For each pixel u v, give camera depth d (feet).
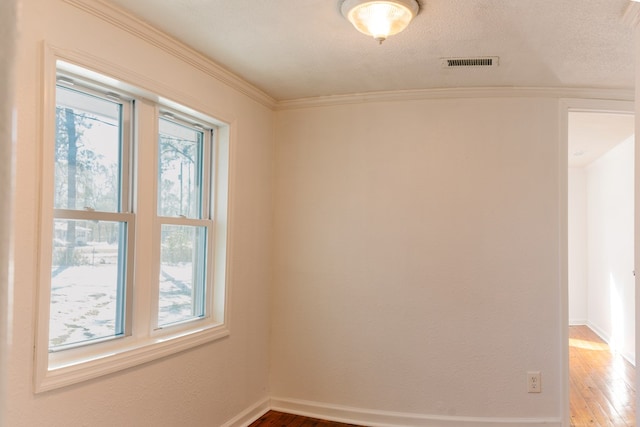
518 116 10.30
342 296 10.96
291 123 11.53
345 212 11.04
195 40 7.98
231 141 9.76
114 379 6.88
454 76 9.62
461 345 10.30
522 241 10.21
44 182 5.82
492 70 9.21
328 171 11.20
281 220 11.49
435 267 10.48
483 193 10.36
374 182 10.88
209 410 9.03
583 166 21.94
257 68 9.30
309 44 8.14
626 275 16.55
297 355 11.20
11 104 0.76
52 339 6.38
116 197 7.45
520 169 10.27
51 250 5.94
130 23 7.04
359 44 8.13
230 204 9.74
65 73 6.48
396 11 6.59
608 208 18.69
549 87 10.09
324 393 10.96
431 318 10.44
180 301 8.86
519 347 10.12
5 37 0.75
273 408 11.28
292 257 11.35
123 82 7.00
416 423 10.36
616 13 6.78
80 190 6.82
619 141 16.33
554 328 10.07
